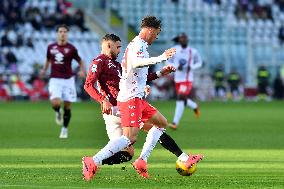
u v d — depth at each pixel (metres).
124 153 32.06
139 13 150.25
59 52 58.31
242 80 149.25
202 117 86.62
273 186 29.81
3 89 129.75
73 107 107.75
